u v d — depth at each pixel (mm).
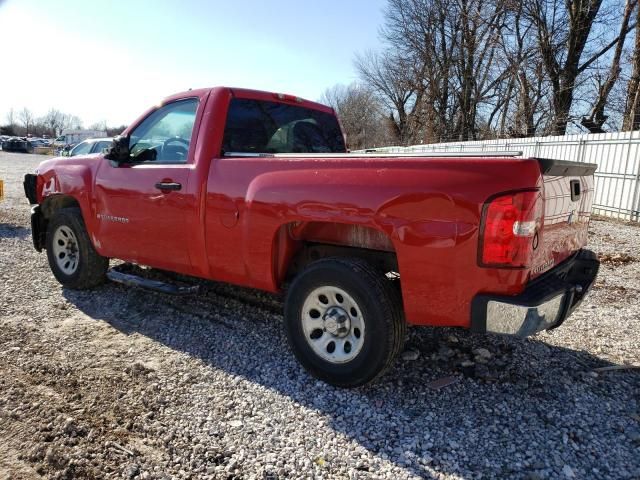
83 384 3154
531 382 3326
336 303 3162
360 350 3010
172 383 3207
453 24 32656
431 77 34438
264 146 4195
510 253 2541
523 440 2670
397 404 3016
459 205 2605
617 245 8625
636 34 19688
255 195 3361
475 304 2637
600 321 4566
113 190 4398
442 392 3168
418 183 2721
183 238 3896
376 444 2615
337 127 5148
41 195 5246
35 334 3945
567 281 3107
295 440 2635
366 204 2863
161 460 2439
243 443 2594
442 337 4023
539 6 24250
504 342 3967
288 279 3674
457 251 2631
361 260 3086
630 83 19500
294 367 3475
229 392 3113
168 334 4016
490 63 30547
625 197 12438
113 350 3695
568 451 2580
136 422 2748
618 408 3020
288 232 3395
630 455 2562
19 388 3070
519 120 27234
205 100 3920
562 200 3070
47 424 2689
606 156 13102
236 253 3564
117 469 2359
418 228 2717
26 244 7422
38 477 2293
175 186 3861
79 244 4852
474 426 2795
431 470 2418
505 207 2520
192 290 4184
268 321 4312
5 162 34469
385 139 46906
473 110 33469
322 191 3037
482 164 2602
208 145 3760
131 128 4508
